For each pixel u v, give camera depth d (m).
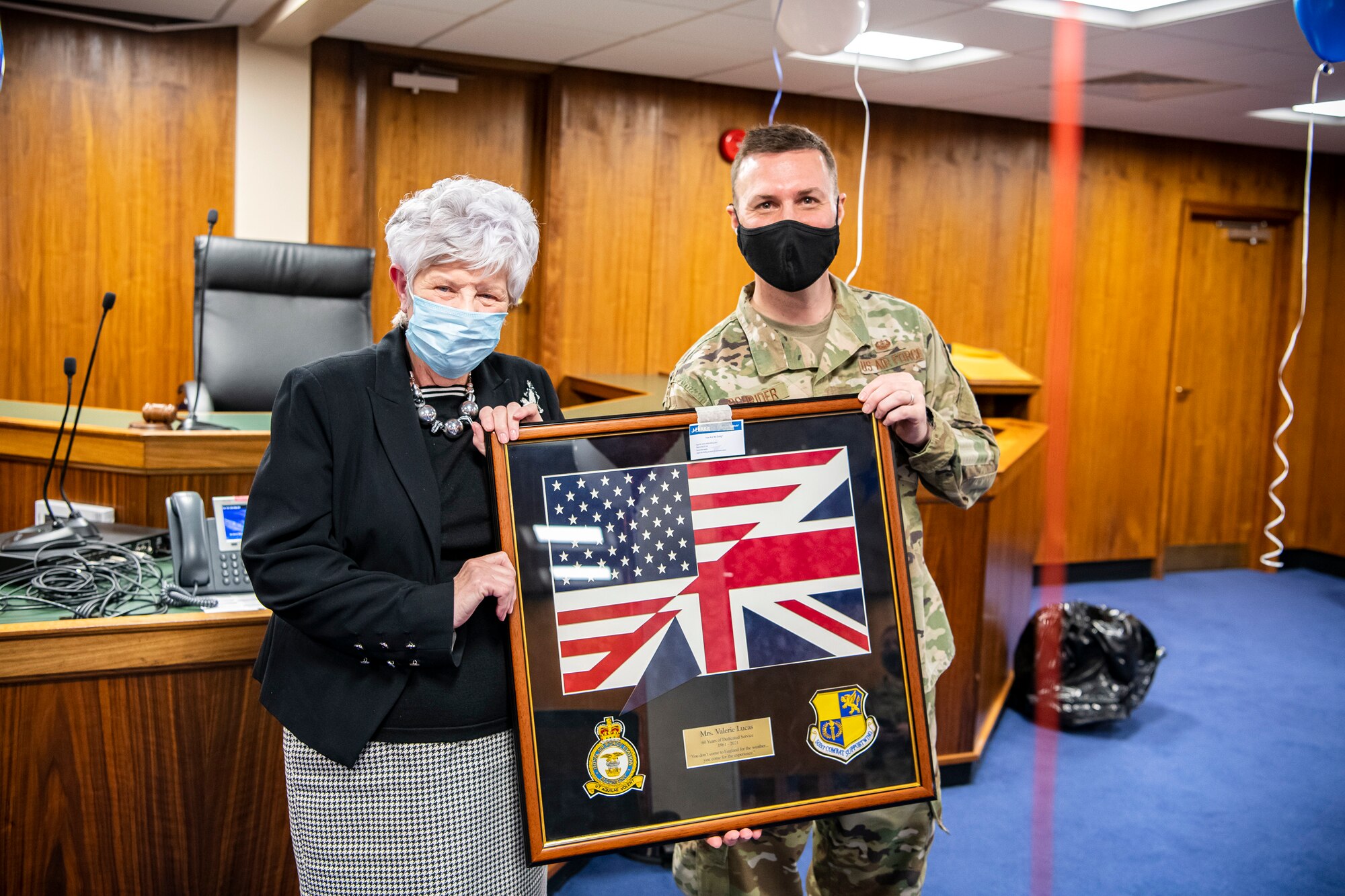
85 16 4.69
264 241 4.13
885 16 4.04
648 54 4.97
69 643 1.90
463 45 5.04
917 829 1.74
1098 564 6.49
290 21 4.38
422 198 1.36
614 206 5.57
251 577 1.33
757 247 1.62
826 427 1.54
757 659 1.48
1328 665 4.95
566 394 5.62
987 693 3.72
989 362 5.08
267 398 4.05
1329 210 6.71
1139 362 6.44
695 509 1.48
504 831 1.43
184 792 2.02
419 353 1.39
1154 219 6.37
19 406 3.20
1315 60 4.30
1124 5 3.86
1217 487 6.79
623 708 1.43
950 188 6.07
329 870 1.38
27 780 1.93
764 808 1.45
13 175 4.74
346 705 1.34
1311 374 6.81
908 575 1.56
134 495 2.68
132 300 4.95
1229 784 3.57
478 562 1.36
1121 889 2.83
